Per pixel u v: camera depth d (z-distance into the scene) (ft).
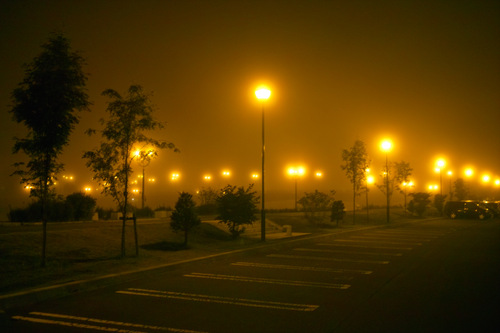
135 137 46.16
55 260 43.04
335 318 26.27
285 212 126.00
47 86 37.96
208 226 76.38
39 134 39.34
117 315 26.86
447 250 60.95
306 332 23.52
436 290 34.47
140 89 45.98
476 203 145.48
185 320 25.79
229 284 36.65
